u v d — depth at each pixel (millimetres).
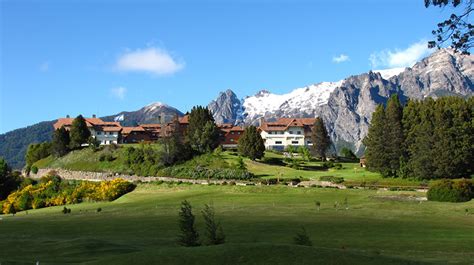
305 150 153250
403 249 41344
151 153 131375
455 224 56594
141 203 92688
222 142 192125
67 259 38031
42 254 40938
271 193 93062
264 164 135000
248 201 84750
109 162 136875
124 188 110688
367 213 66625
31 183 129250
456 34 23703
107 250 41406
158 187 111250
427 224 56406
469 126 103188
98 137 196500
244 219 61938
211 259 28844
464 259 35469
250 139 137625
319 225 55781
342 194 89250
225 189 100000
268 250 29609
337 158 172500
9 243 47469
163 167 124562
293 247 30172
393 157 112125
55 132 157000
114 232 56531
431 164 102438
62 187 113062
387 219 61000
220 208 75812
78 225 64688
